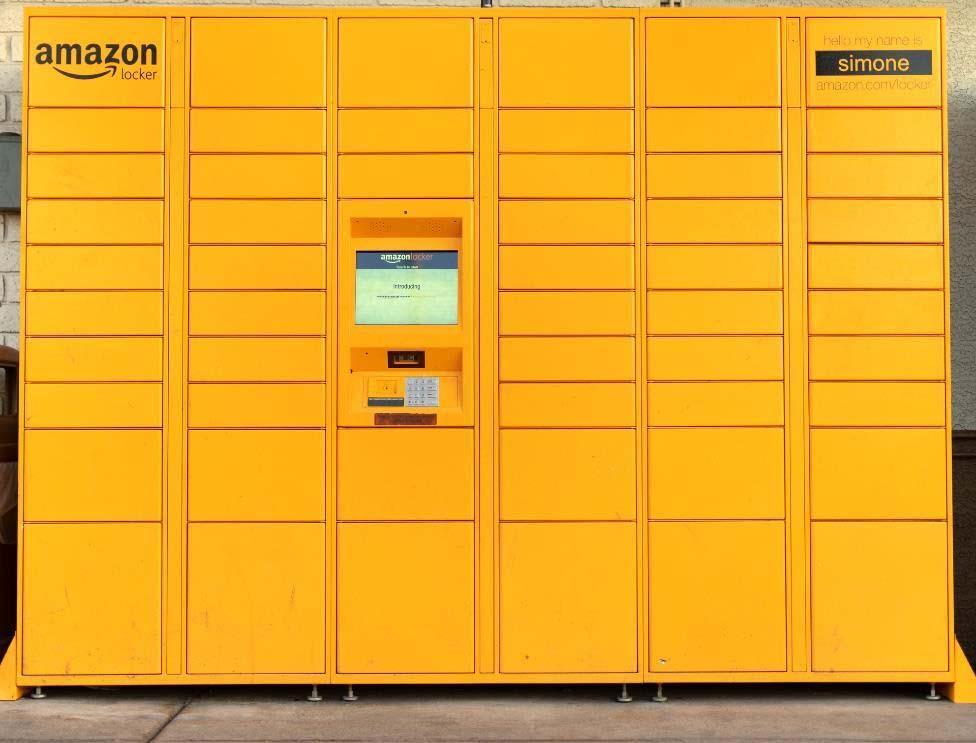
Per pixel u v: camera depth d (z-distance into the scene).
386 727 3.09
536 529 3.32
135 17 3.35
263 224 3.33
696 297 3.34
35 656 3.29
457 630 3.30
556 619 3.30
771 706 3.31
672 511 3.32
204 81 3.34
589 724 3.12
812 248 3.34
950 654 3.31
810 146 3.35
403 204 3.33
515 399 3.33
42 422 3.31
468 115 3.34
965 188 4.22
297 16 3.35
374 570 3.31
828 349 3.33
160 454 3.31
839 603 3.31
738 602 3.31
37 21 3.35
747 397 3.33
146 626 3.29
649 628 3.30
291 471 3.32
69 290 3.32
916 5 4.24
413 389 3.37
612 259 3.34
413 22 3.35
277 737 2.99
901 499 3.33
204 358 3.32
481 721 3.15
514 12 3.35
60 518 3.30
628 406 3.33
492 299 3.33
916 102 3.36
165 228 3.33
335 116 3.34
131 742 2.94
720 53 3.35
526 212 3.34
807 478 3.32
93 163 3.33
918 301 3.34
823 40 3.36
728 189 3.34
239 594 3.30
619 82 3.35
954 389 4.22
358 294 3.37
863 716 3.20
